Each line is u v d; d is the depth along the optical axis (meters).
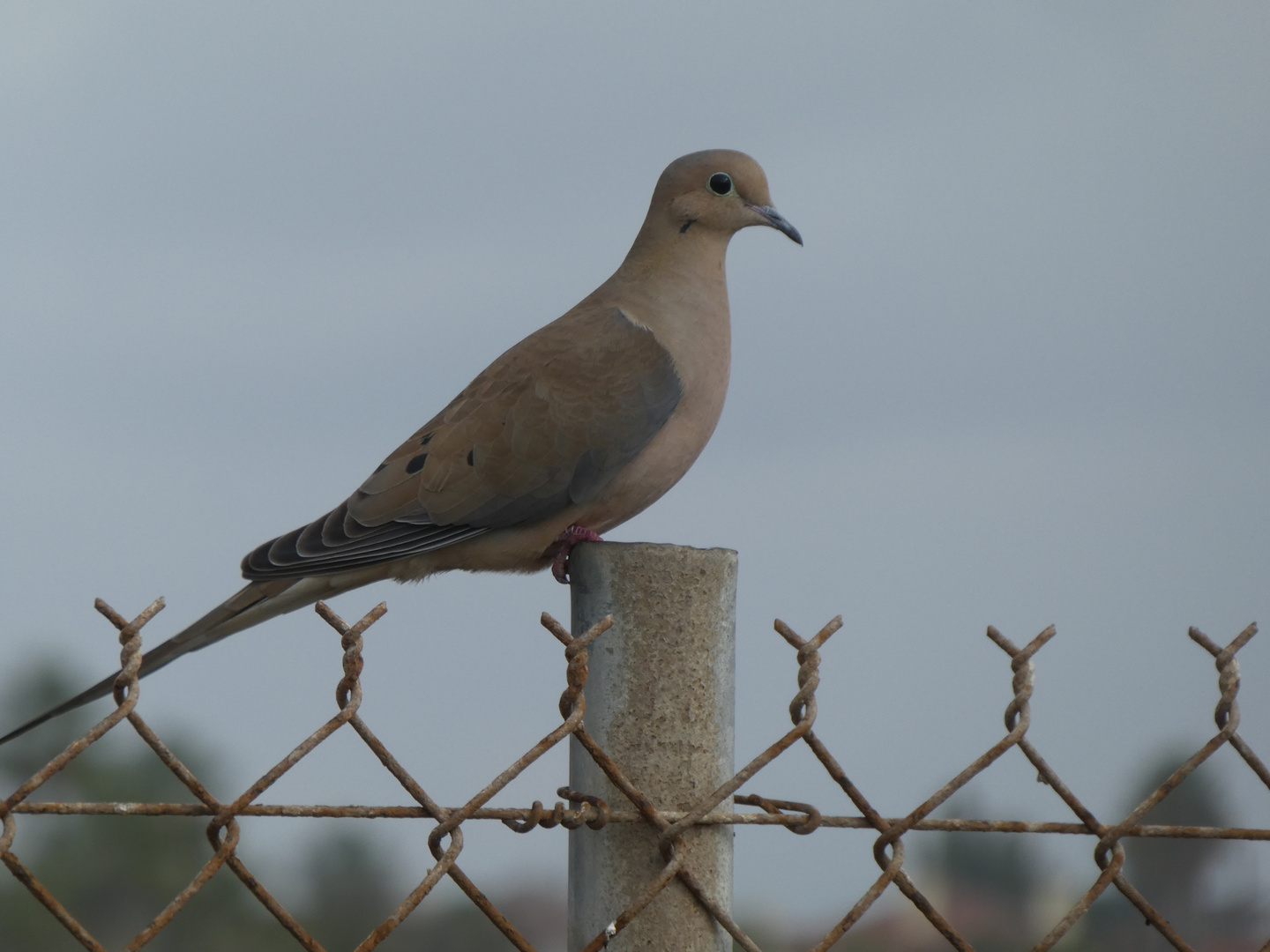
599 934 6.03
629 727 6.35
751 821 6.20
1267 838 6.41
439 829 5.70
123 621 5.38
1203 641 6.52
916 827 6.18
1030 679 6.30
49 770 5.24
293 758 5.58
